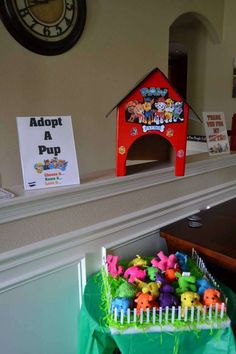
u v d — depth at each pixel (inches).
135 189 49.6
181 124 50.2
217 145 69.4
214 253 43.8
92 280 44.9
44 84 91.6
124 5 107.1
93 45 101.1
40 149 39.7
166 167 54.5
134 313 35.1
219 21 145.7
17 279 38.4
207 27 145.9
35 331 41.9
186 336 34.8
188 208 60.2
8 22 80.6
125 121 45.3
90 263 45.7
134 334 34.4
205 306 35.6
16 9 81.4
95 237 45.7
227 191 70.4
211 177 65.1
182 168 54.1
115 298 36.7
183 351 35.1
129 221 49.9
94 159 109.3
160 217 54.8
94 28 100.3
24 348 41.3
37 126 39.7
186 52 171.3
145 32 116.0
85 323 37.8
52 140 40.6
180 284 39.0
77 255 44.3
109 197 46.5
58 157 41.0
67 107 98.4
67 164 41.6
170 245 51.4
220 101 158.7
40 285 40.9
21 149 38.6
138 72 116.9
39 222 39.4
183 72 176.9
